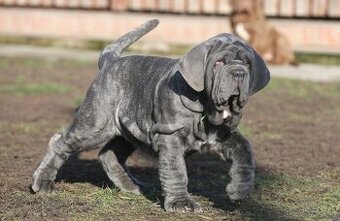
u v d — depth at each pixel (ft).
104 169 29.25
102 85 27.61
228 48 23.61
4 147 37.40
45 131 42.16
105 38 78.64
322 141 39.93
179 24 75.66
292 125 44.98
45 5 80.18
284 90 59.57
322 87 61.41
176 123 24.59
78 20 78.95
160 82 25.46
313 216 25.45
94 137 27.66
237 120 24.25
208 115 24.26
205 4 75.82
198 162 34.01
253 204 26.89
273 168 32.99
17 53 77.10
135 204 26.68
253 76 24.14
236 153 24.94
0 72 67.05
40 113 48.39
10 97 55.06
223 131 24.98
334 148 37.91
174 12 76.84
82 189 28.86
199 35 75.46
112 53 29.19
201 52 23.77
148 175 31.71
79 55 76.48
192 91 24.36
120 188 28.63
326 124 45.68
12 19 80.69
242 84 23.09
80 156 35.29
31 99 54.39
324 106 52.90
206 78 23.65
